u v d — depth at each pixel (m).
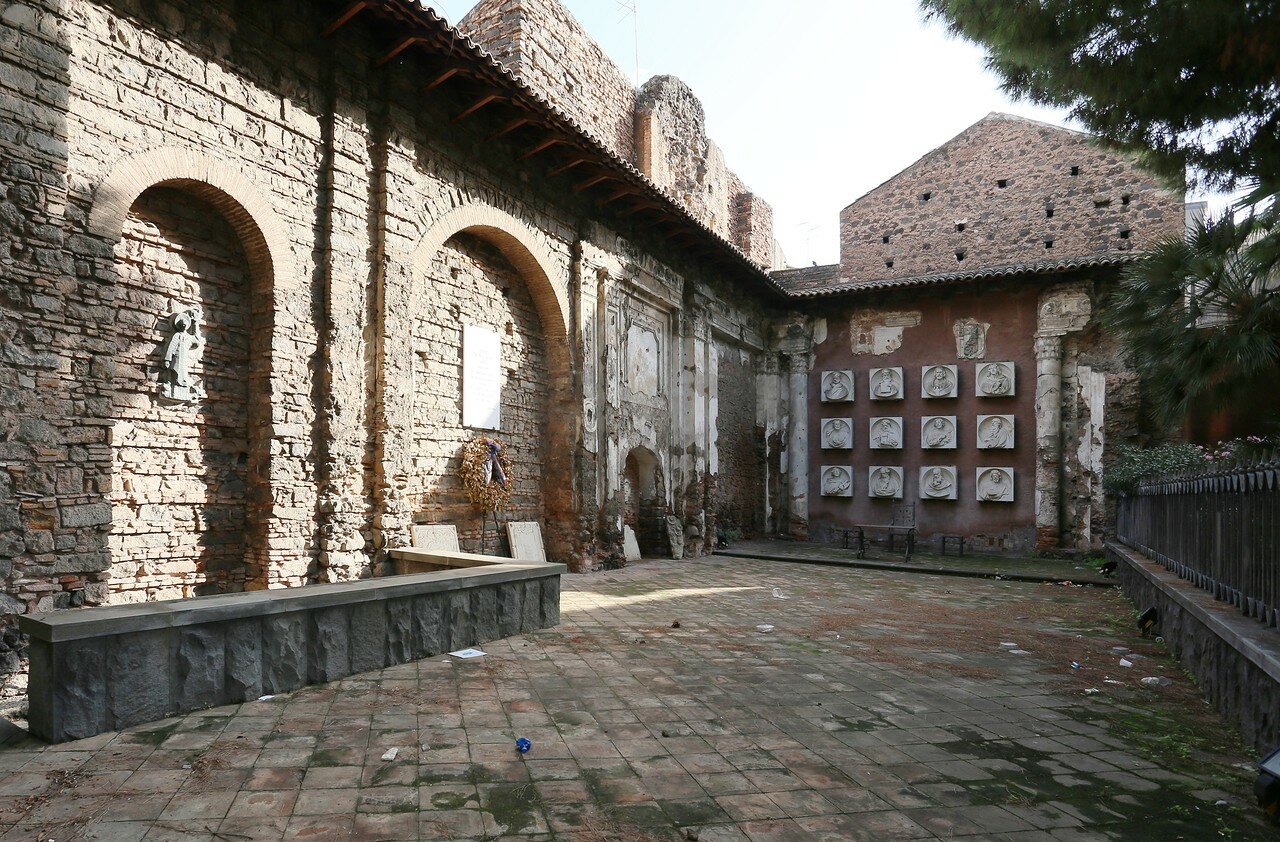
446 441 10.20
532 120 10.12
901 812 3.52
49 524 5.72
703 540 16.31
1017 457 17.33
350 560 8.28
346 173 8.48
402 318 9.00
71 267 5.95
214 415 7.46
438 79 9.04
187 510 7.18
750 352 19.86
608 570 12.78
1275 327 5.80
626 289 14.17
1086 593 11.50
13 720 4.87
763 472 19.88
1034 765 4.15
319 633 5.50
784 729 4.70
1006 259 18.81
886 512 18.58
